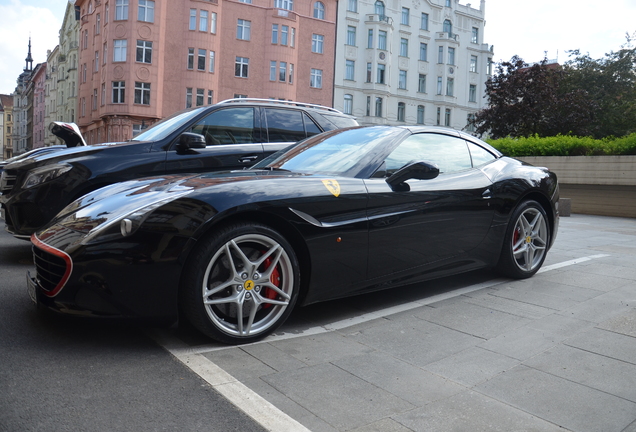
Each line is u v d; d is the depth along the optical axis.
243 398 2.07
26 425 1.80
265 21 36.25
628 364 2.51
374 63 41.03
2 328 2.77
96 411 1.92
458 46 46.59
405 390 2.20
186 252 2.45
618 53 37.41
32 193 4.31
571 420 1.97
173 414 1.92
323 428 1.86
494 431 1.88
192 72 33.84
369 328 3.01
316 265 2.85
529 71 26.88
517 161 4.40
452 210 3.54
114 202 2.69
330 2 39.19
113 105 32.69
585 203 13.78
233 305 2.65
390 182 3.23
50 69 68.56
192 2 33.50
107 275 2.37
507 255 4.07
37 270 2.66
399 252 3.23
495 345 2.75
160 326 2.49
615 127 35.94
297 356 2.54
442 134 3.87
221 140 5.11
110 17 32.47
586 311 3.37
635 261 5.16
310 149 3.70
